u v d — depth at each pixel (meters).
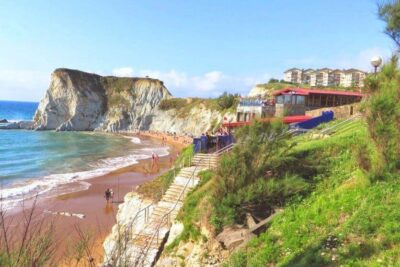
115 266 5.11
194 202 17.56
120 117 145.62
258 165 16.05
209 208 15.89
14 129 130.75
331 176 15.20
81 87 146.25
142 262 5.52
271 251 11.59
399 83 12.53
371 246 9.38
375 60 19.48
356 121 23.14
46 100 140.75
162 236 17.20
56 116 140.12
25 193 36.31
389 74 12.90
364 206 11.29
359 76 111.31
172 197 20.25
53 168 54.03
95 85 152.88
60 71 146.50
